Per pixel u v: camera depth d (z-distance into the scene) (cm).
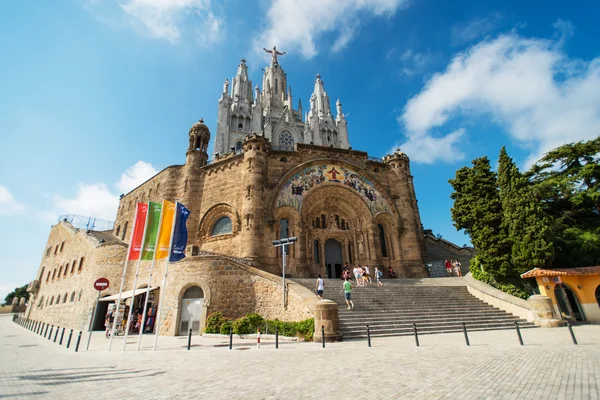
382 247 3391
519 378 730
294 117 10156
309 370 873
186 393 683
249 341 1578
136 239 1672
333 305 1484
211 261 2089
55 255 4428
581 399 573
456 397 605
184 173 3647
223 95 8638
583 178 2530
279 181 3173
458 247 4112
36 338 2159
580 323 1892
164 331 2023
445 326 1725
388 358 1004
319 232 3338
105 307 2800
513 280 2359
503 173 2470
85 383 791
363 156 3712
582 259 2234
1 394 691
